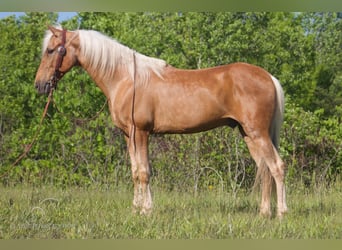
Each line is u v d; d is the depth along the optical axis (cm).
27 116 1402
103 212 837
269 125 791
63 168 1191
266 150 782
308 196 1020
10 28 1598
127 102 809
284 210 775
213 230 714
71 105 1270
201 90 794
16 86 1419
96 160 1192
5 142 1256
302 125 1201
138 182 840
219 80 793
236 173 1111
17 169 1229
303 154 1187
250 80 782
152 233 704
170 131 814
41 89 852
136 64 816
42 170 1215
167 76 812
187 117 797
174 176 1138
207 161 1142
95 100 1288
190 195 1050
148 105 803
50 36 850
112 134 1184
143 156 814
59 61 841
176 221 754
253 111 778
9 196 993
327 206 891
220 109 794
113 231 713
